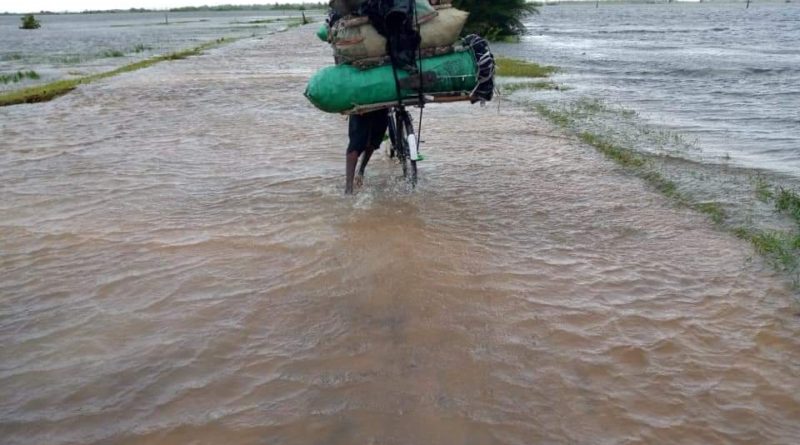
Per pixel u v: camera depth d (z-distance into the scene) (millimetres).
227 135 9773
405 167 6926
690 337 3863
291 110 12219
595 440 2977
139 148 8859
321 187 6785
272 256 4977
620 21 74875
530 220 5852
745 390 3365
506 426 3055
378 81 5793
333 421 3084
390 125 7180
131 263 4887
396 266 4758
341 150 8617
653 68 21047
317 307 4176
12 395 3326
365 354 3643
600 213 6059
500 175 7348
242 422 3088
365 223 5668
